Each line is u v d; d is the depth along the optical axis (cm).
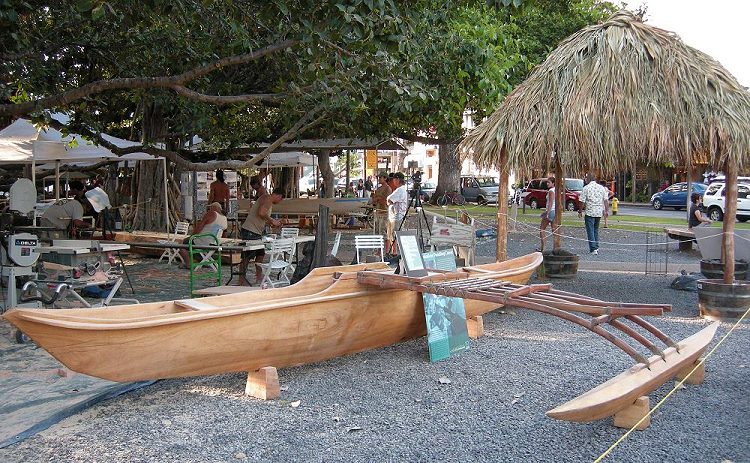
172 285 1099
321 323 619
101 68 1309
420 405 558
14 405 546
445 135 1579
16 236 799
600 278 1252
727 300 871
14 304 812
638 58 902
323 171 2731
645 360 520
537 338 793
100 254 840
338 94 971
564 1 2384
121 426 506
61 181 2595
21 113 815
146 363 514
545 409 550
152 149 1327
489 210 3219
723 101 875
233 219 1927
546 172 1074
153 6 814
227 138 1634
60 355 477
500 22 1758
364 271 668
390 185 1470
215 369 555
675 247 1806
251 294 638
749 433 500
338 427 507
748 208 2938
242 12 889
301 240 1079
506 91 1395
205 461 445
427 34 1194
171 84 818
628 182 4631
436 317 702
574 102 899
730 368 671
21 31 958
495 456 456
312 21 777
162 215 1672
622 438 457
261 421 519
